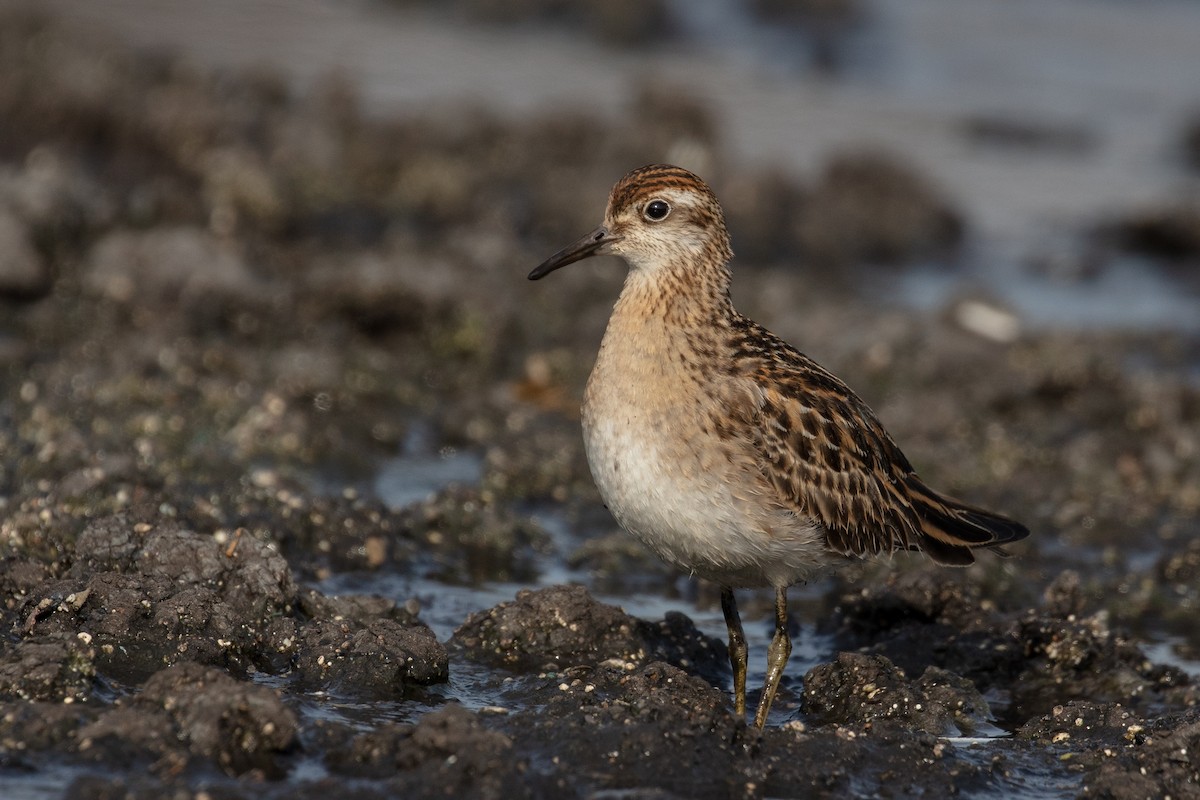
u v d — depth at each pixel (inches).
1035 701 449.1
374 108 1033.5
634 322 417.1
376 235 844.6
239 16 1242.6
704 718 382.0
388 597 491.5
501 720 390.6
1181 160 1096.8
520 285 801.6
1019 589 533.3
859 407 442.6
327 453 604.7
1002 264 926.4
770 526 406.6
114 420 594.9
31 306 705.6
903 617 489.4
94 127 898.7
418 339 731.4
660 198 425.1
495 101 1086.4
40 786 342.0
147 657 402.9
